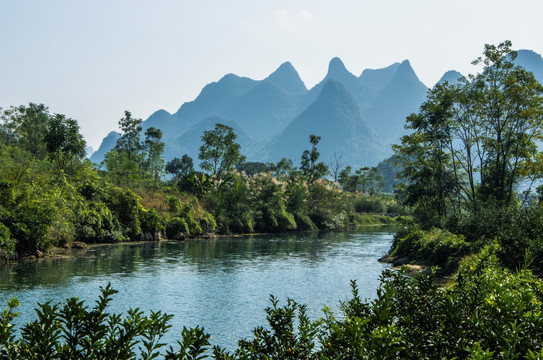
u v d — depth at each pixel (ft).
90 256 103.19
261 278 81.10
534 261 47.01
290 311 16.67
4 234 89.56
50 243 102.06
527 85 124.57
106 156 190.80
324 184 248.11
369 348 11.98
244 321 52.65
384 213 323.57
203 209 179.83
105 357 12.00
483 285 18.07
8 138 238.89
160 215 151.23
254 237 175.73
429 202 136.05
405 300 17.39
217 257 109.50
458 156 142.10
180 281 76.64
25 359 11.80
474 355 11.59
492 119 130.11
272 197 212.23
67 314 12.28
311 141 255.70
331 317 19.25
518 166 132.16
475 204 115.44
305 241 160.04
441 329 15.11
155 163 247.29
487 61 133.69
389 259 104.99
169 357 12.49
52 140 145.48
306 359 15.19
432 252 94.38
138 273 82.74
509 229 54.29
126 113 247.29
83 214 122.11
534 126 125.80
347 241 161.27
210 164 206.39
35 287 66.64
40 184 115.14
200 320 52.90
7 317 12.86
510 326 14.28
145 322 12.57
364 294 67.10
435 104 137.90
